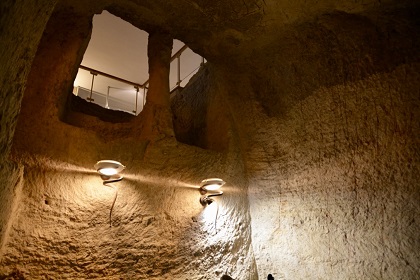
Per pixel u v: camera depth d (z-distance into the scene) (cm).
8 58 107
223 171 252
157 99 243
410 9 200
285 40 242
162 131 232
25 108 193
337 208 214
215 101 292
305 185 233
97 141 207
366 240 200
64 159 192
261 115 259
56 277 168
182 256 212
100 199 194
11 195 150
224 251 232
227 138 266
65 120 223
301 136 237
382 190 196
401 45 197
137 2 241
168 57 266
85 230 184
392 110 196
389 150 196
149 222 207
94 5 238
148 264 197
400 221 188
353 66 212
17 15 103
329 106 222
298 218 233
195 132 309
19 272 160
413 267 181
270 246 244
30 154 182
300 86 238
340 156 216
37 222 173
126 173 209
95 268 180
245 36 250
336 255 212
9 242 163
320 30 225
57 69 213
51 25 225
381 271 192
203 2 229
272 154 254
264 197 253
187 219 222
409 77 192
